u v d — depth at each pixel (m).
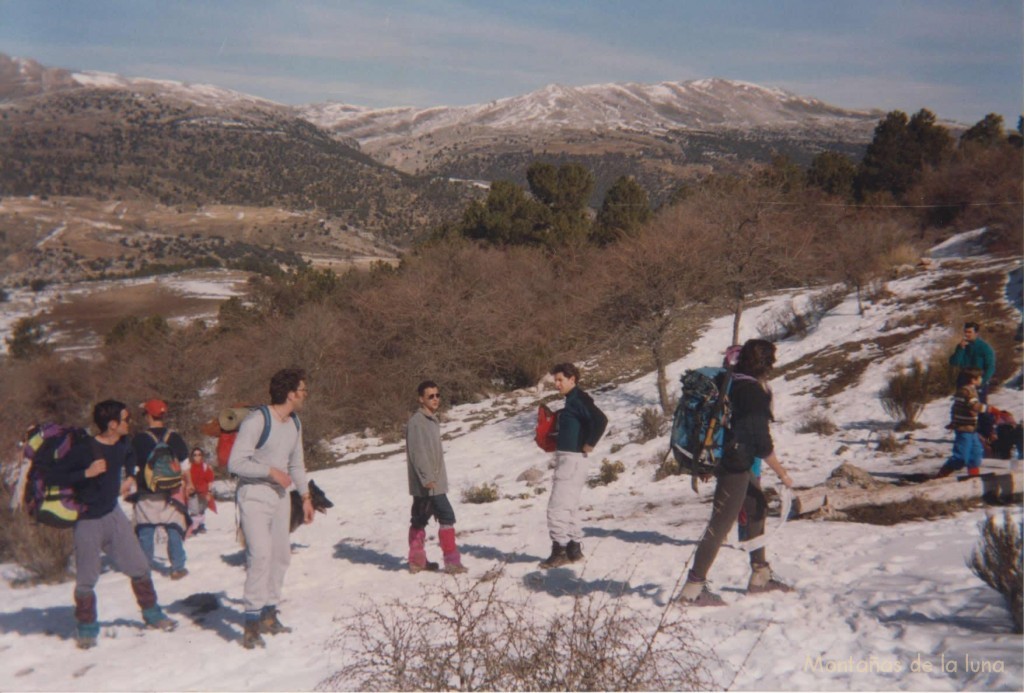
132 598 7.70
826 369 20.38
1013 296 21.44
